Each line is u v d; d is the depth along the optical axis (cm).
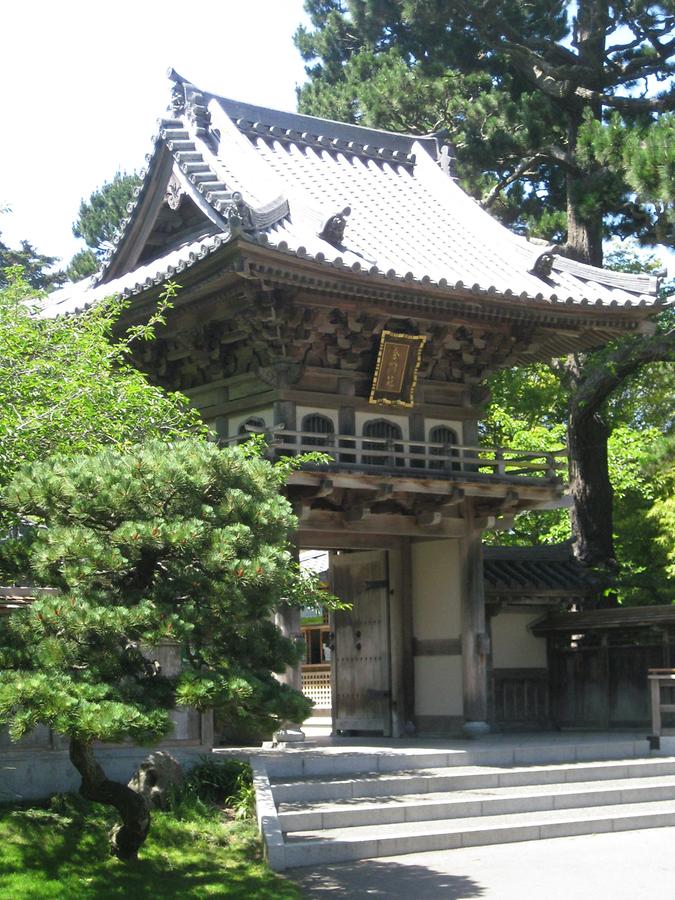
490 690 2341
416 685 2281
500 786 1650
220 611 1134
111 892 1111
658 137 2308
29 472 1149
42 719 1029
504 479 2141
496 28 2992
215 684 1077
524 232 3550
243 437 1944
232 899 1093
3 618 1163
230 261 1791
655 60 2936
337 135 2647
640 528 3250
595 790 1600
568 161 2964
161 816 1348
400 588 2306
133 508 1123
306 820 1374
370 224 2272
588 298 2139
